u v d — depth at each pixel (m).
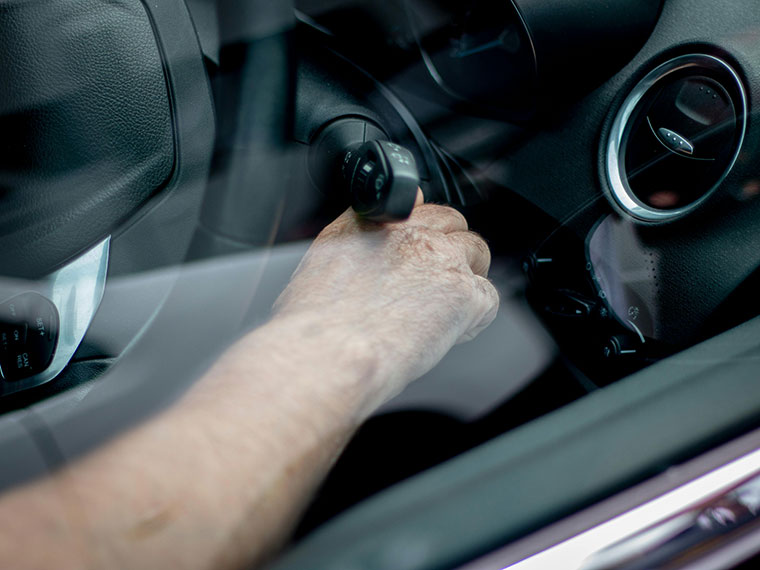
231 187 0.53
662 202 0.66
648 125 0.67
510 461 0.35
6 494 0.28
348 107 0.70
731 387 0.39
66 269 0.52
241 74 0.53
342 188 0.65
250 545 0.29
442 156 0.81
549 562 0.31
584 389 0.65
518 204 0.77
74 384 0.51
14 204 0.51
